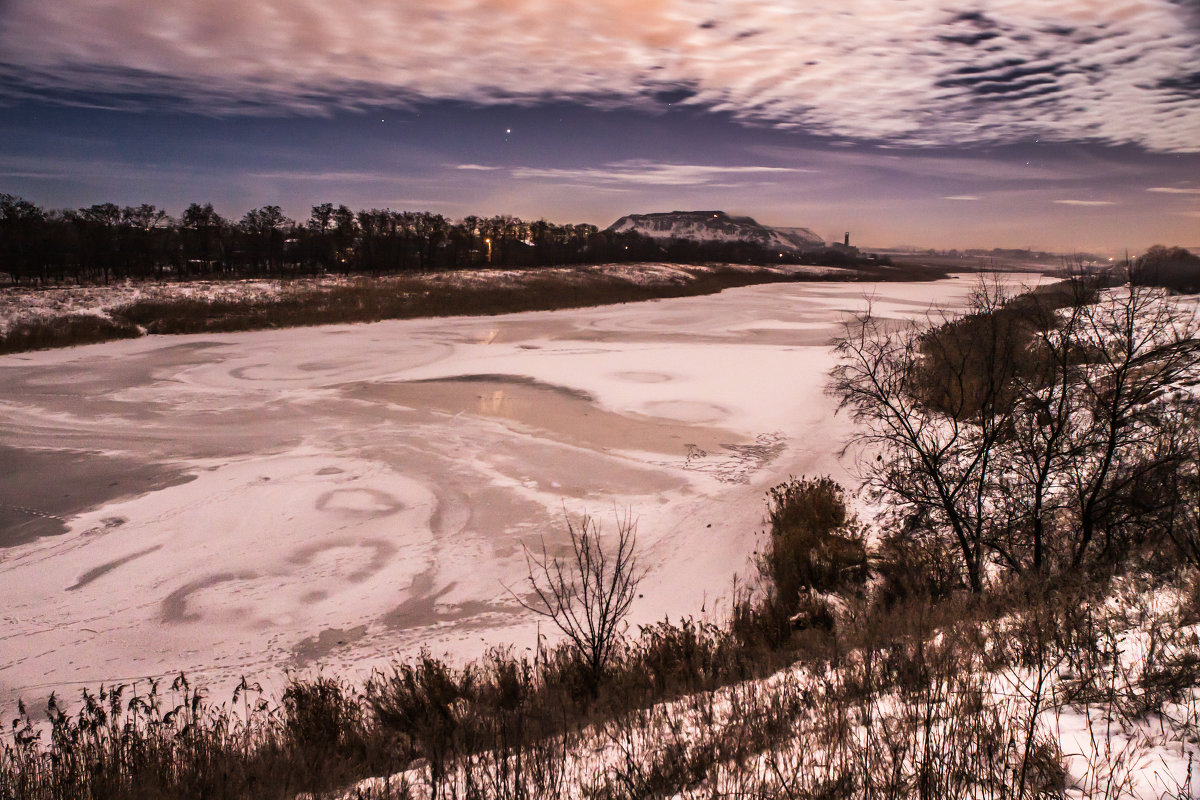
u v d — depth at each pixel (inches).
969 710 139.3
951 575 343.0
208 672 337.4
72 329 1375.5
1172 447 293.1
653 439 741.9
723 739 153.1
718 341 1451.8
